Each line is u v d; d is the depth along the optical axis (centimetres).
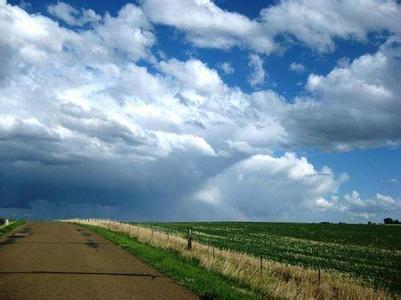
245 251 4450
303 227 10188
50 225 6216
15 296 1347
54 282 1600
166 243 3075
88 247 2969
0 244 3058
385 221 13888
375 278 3109
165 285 1625
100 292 1455
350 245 6291
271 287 1777
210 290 1498
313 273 2389
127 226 5350
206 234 7250
